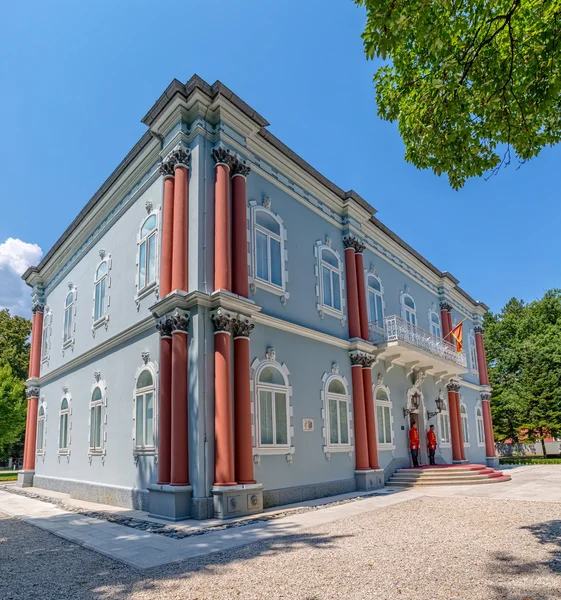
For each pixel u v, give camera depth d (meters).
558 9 6.73
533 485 16.28
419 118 8.09
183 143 13.16
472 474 17.83
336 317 16.89
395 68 8.19
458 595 5.34
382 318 18.81
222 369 11.45
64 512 13.46
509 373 41.22
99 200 17.98
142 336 14.11
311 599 5.38
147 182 15.05
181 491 10.80
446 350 22.70
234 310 12.10
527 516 10.09
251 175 14.15
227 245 12.45
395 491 15.68
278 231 14.88
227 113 13.28
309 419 14.42
